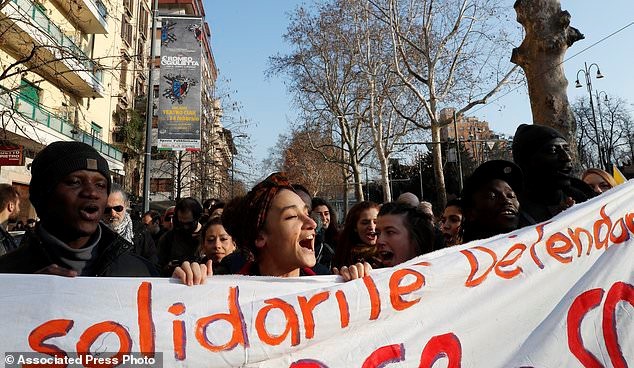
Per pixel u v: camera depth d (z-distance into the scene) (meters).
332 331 2.06
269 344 1.94
